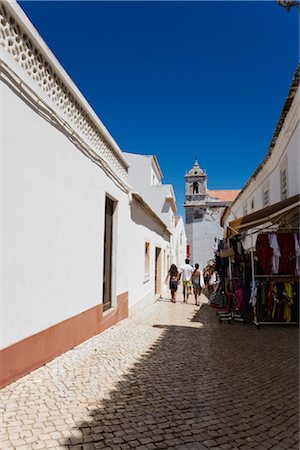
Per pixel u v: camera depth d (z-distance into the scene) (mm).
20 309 3793
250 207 15062
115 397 3715
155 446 2793
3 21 3594
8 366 3570
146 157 21500
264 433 3121
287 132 8648
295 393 4098
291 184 8617
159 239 16672
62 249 4957
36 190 4188
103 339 6277
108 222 7949
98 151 6605
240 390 4160
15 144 3719
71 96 5430
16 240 3721
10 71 3592
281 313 8664
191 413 3455
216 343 6691
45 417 3090
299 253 8258
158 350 5934
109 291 7988
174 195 23234
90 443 2746
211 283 15617
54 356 4648
